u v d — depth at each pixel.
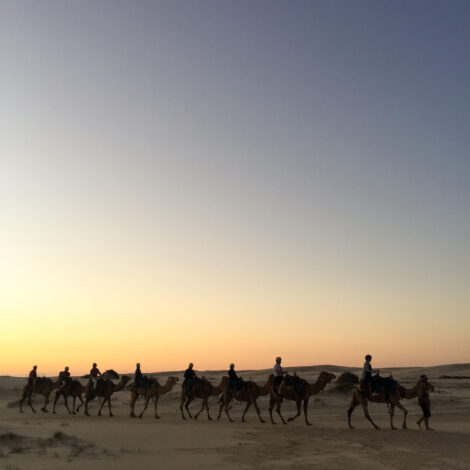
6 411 35.47
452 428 25.17
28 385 34.69
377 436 21.16
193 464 15.40
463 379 73.31
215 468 14.81
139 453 17.22
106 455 16.59
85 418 30.34
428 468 14.67
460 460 15.89
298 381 26.47
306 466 15.09
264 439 20.70
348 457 16.50
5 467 14.31
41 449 17.31
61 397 46.22
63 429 23.19
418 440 19.94
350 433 22.20
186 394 30.00
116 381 64.94
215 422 27.91
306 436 21.36
